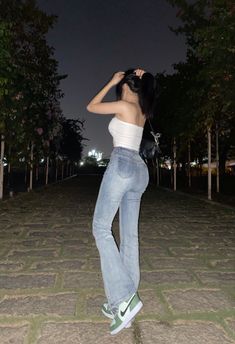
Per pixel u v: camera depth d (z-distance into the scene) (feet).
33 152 52.34
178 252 18.44
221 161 81.30
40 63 39.78
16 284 13.47
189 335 9.75
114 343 9.30
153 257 17.44
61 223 26.30
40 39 37.65
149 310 11.28
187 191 57.52
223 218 29.71
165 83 56.18
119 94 10.19
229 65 28.37
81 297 12.25
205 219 29.12
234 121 46.14
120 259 9.67
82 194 50.72
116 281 9.43
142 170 9.70
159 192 57.57
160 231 23.89
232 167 120.26
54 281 13.80
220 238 21.83
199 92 36.52
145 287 13.32
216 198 45.21
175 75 52.75
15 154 42.55
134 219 10.48
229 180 79.20
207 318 10.78
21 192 48.78
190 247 19.51
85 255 17.52
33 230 23.63
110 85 9.99
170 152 67.87
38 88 43.60
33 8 35.53
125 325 9.40
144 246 19.61
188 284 13.70
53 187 64.59
